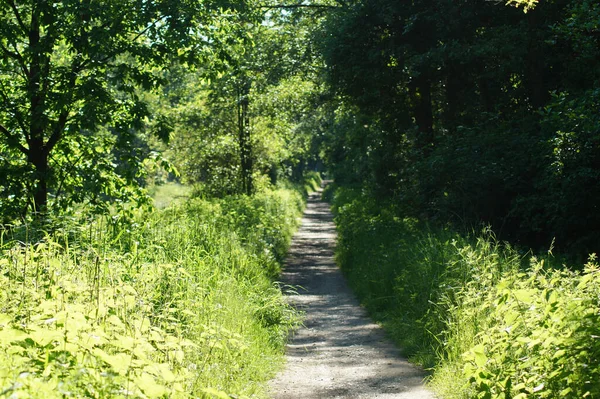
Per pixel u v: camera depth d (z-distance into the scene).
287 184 53.91
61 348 4.02
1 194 12.46
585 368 4.55
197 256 10.51
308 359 9.10
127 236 10.37
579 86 18.05
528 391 4.99
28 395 3.27
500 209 17.39
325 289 16.56
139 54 13.88
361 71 21.53
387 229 19.27
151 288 7.39
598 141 14.42
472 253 9.36
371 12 21.14
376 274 14.48
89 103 12.92
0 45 13.58
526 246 16.33
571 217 14.88
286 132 33.00
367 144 28.80
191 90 31.72
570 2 18.31
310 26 27.09
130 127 14.09
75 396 3.69
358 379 7.79
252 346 8.39
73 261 7.31
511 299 5.70
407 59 20.78
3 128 13.70
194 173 31.89
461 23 20.47
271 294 11.67
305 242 27.62
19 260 6.47
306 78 27.78
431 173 17.97
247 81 27.78
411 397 6.88
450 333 8.45
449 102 22.73
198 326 6.81
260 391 6.96
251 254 14.65
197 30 15.16
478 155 17.20
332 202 49.66
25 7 13.66
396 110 24.19
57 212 12.65
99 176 13.54
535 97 19.06
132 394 3.89
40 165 13.84
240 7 15.05
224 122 30.55
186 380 5.41
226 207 20.64
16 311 5.11
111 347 4.83
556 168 14.95
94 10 13.02
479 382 5.32
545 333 4.91
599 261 13.88
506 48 18.83
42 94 13.08
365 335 10.85
